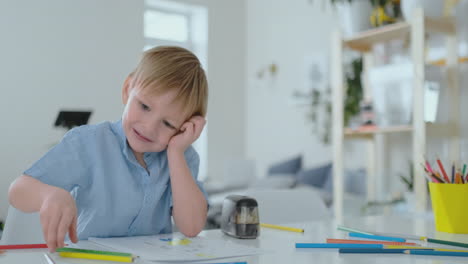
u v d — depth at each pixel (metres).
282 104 4.41
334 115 1.95
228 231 0.83
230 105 4.90
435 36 1.96
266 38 4.68
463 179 0.93
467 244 0.73
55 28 3.78
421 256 0.63
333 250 0.67
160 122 0.83
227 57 4.91
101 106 3.97
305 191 1.27
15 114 3.61
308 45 4.09
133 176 0.90
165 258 0.59
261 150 4.73
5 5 3.59
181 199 0.86
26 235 0.91
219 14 4.89
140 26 4.19
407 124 1.73
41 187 0.71
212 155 4.78
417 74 1.63
